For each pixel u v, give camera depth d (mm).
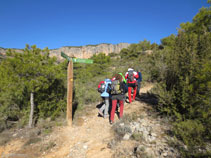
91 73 13383
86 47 146250
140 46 35031
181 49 3699
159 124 3389
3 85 3504
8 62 3359
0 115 4020
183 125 2572
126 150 2541
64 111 4734
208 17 10133
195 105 2965
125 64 17594
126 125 3439
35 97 4203
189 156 2088
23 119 4137
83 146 2957
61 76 4094
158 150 2377
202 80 2887
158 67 6035
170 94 3508
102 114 4449
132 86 5539
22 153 2777
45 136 3428
